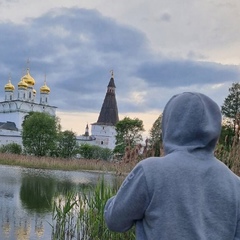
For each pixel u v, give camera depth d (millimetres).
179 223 1568
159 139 6988
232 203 1654
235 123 5852
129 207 1658
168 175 1624
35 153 71125
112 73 108125
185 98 1739
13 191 17594
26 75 108750
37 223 10164
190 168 1644
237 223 1671
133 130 70062
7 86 109188
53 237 8000
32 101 108562
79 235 7621
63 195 15945
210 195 1634
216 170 1688
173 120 1744
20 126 103812
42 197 15367
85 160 42219
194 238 1558
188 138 1714
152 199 1610
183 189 1604
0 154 47219
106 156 70062
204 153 1716
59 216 8156
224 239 1614
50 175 29500
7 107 107438
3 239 8430
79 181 24641
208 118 1711
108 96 106438
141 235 1661
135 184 1650
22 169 35625
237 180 1744
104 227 6688
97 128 100875
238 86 37250
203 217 1600
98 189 7094
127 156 6859
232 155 5516
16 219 10641
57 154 71438
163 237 1566
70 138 72875
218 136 1748
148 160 1692
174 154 1692
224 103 37125
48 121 72438
